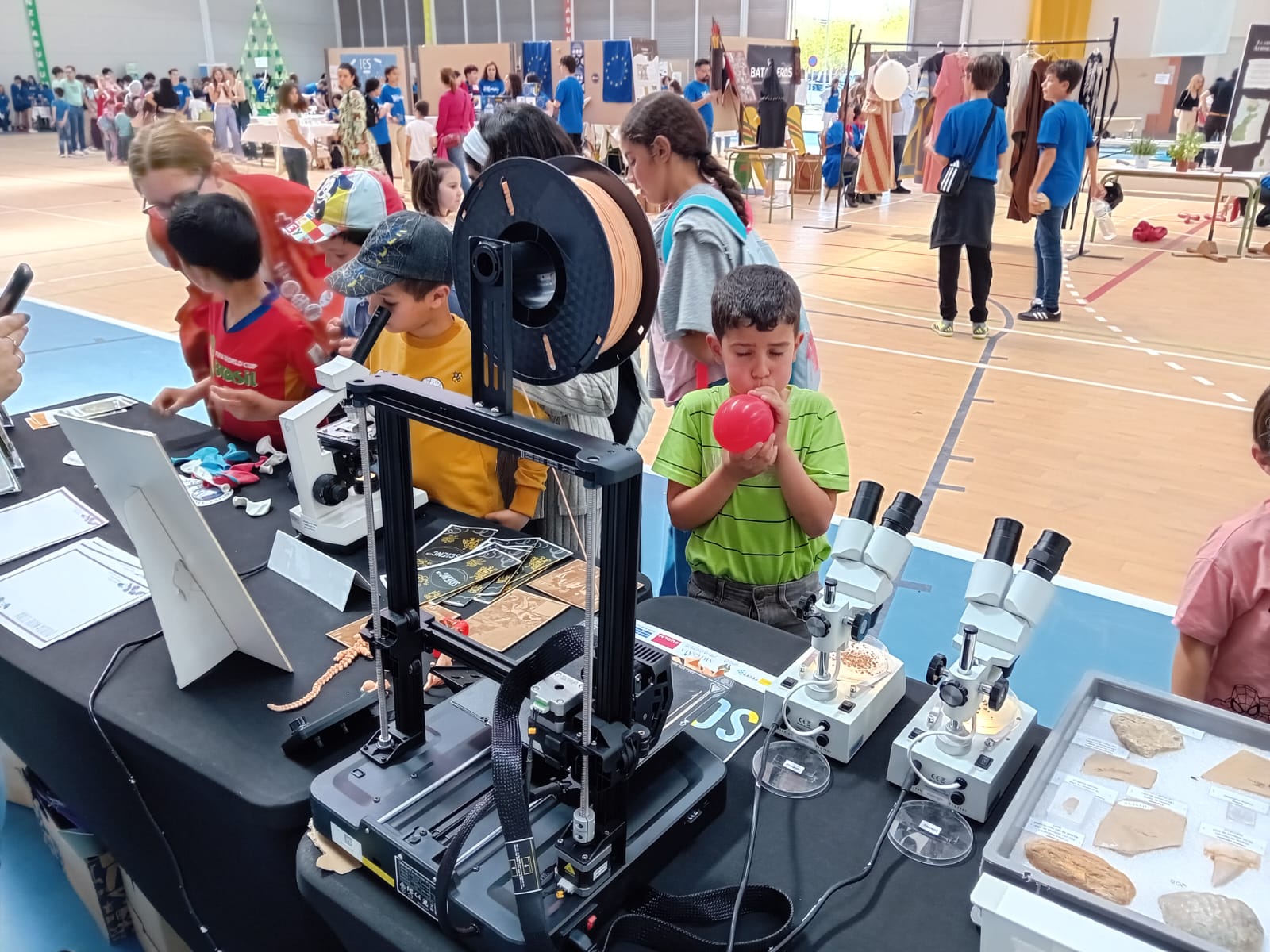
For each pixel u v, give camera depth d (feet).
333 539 5.16
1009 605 3.02
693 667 4.13
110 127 50.26
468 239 2.64
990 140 16.92
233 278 6.60
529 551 5.16
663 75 40.70
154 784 3.87
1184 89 46.96
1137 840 2.53
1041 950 2.27
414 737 3.32
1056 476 11.78
